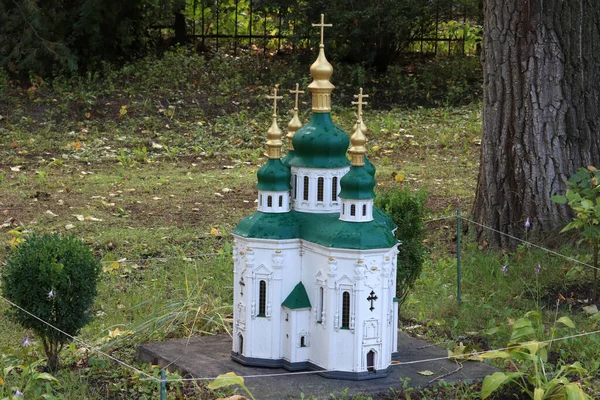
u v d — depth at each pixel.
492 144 11.32
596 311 8.98
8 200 13.49
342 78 22.53
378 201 8.75
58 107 19.48
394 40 22.66
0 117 18.81
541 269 10.12
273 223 7.03
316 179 7.12
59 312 7.26
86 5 21.02
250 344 7.20
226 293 9.59
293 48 23.81
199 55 23.27
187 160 17.11
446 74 22.95
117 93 20.42
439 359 7.63
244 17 25.20
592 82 10.99
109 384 7.22
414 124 19.69
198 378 6.84
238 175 15.73
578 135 11.00
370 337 6.91
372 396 6.79
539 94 10.97
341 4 22.03
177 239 11.68
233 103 20.36
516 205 11.18
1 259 10.61
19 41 20.98
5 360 7.71
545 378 6.74
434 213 12.84
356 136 6.79
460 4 22.59
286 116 19.89
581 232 10.21
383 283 6.89
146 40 23.28
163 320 8.59
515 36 11.02
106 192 14.20
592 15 10.92
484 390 6.61
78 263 7.31
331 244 6.73
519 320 7.45
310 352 7.11
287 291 7.10
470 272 10.27
